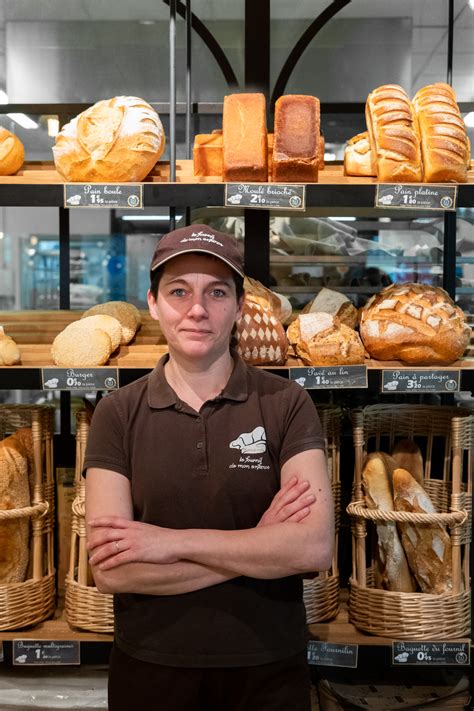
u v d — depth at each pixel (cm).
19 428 210
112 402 131
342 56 305
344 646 181
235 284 126
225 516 124
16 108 275
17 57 310
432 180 177
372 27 303
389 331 182
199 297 122
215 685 123
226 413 126
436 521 178
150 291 131
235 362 133
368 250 269
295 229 269
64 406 239
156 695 123
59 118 279
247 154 176
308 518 121
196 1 294
